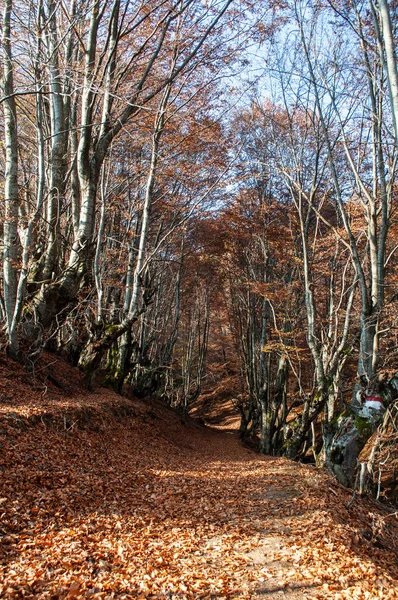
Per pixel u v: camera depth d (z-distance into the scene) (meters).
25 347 13.38
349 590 5.27
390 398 10.13
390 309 10.22
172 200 21.14
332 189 17.27
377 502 10.88
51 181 13.34
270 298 19.77
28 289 13.68
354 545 6.85
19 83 12.32
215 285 33.84
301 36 12.73
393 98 5.64
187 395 33.62
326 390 14.32
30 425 9.95
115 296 23.19
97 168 12.64
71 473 8.42
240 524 7.46
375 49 11.37
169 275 32.22
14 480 7.11
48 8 12.07
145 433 16.48
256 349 28.06
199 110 17.48
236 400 36.69
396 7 10.11
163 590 4.95
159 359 31.70
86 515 6.80
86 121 12.06
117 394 19.73
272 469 13.38
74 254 13.17
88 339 18.08
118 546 5.91
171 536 6.68
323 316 20.00
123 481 9.28
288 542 6.67
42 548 5.46
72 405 12.56
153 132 16.38
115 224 24.92
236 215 22.67
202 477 11.34
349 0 11.38
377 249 10.58
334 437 10.95
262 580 5.42
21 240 13.51
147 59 15.60
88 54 11.88
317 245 17.58
